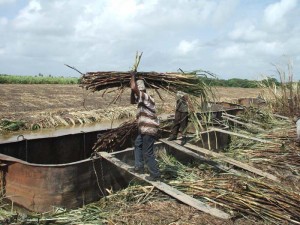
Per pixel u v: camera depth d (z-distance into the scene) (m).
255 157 7.05
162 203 4.73
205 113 6.53
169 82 5.34
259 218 4.52
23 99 16.14
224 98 18.95
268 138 8.34
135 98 5.24
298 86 11.77
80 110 13.28
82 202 4.81
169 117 9.02
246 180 5.54
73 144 6.71
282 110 11.48
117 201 4.82
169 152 6.45
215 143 7.70
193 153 6.26
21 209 4.70
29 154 6.04
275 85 12.30
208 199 4.86
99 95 19.78
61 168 4.55
